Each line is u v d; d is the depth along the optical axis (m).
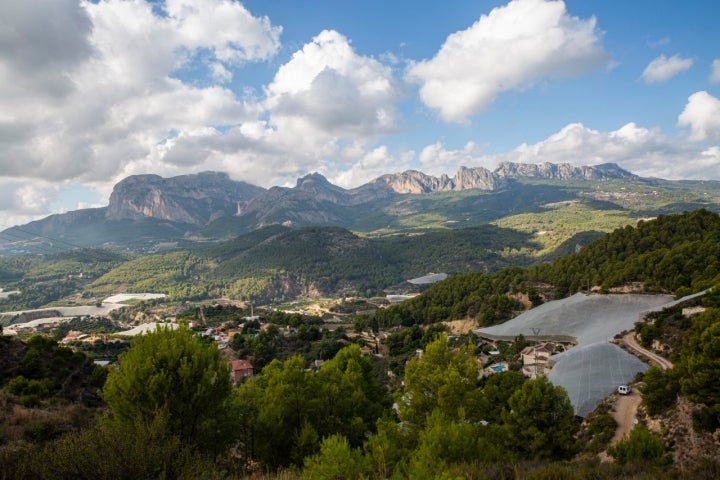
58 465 9.91
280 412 24.36
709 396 26.89
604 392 42.56
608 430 34.03
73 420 26.05
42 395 34.34
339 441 13.98
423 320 121.06
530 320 85.88
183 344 19.47
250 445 23.09
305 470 14.12
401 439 20.14
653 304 74.88
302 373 27.28
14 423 23.09
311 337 105.81
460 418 21.42
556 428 27.73
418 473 11.93
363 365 37.06
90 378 47.50
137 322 183.38
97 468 9.98
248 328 114.88
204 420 18.58
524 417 28.52
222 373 19.73
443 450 15.56
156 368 18.31
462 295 122.12
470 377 27.17
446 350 28.75
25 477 9.85
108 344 116.31
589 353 51.34
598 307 81.44
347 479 13.20
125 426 14.33
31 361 42.31
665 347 52.81
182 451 11.96
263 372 34.22
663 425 31.05
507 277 117.50
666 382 33.75
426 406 26.41
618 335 63.84
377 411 30.67
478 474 13.70
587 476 14.48
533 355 68.50
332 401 27.55
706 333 28.44
